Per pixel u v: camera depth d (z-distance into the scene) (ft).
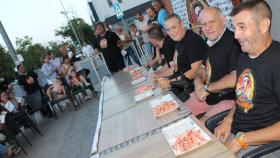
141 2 68.44
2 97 24.52
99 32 24.43
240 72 7.07
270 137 6.08
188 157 5.60
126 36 29.89
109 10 69.15
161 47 15.58
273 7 12.67
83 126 22.30
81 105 29.76
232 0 13.03
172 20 11.75
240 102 7.11
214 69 9.32
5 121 21.01
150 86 11.76
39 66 94.58
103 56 24.57
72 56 33.91
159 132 7.13
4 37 38.93
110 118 9.82
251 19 6.31
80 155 17.07
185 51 11.82
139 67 18.85
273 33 13.20
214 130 7.81
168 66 15.48
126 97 11.89
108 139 8.04
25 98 27.53
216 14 8.95
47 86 31.86
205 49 11.30
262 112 6.68
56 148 19.81
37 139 23.47
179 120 7.39
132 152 6.68
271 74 6.27
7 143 21.24
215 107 9.41
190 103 10.83
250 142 6.25
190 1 21.22
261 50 6.43
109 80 18.33
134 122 8.52
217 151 5.47
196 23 20.74
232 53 8.65
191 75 11.26
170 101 8.71
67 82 29.55
